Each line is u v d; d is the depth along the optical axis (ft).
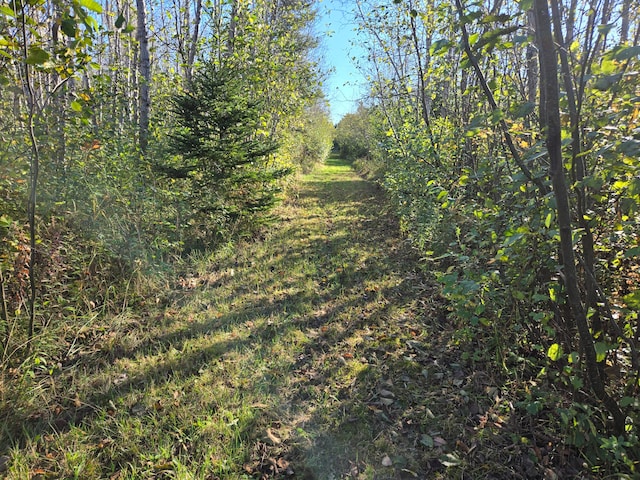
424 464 7.48
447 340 11.60
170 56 31.09
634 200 6.00
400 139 23.50
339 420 8.50
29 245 10.27
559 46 5.96
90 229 13.79
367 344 11.48
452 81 19.08
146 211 15.88
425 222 17.44
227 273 16.63
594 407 7.43
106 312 12.57
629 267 7.80
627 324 7.49
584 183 6.10
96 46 9.46
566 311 8.57
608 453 6.75
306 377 9.94
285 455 7.59
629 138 5.59
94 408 8.61
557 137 5.81
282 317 12.96
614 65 5.85
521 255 7.91
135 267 14.12
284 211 30.35
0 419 7.97
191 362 10.37
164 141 19.89
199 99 18.20
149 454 7.45
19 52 8.78
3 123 13.39
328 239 22.35
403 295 14.85
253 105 19.84
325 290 15.31
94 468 7.14
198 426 8.09
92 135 15.78
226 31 25.17
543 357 9.59
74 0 6.57
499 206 9.52
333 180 56.34
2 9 6.88
